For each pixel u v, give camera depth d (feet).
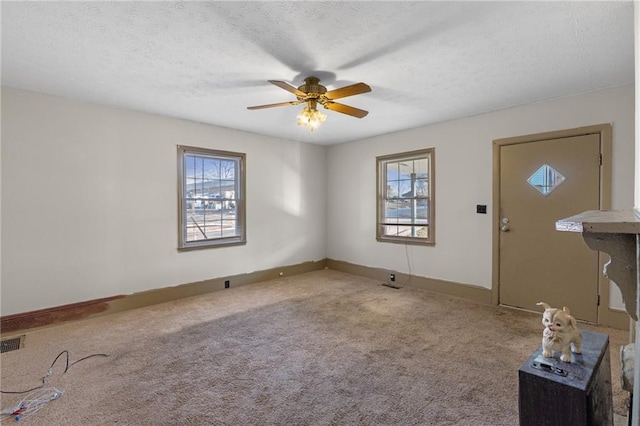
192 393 6.63
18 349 8.66
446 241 13.74
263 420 5.79
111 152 11.66
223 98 10.86
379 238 16.38
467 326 10.13
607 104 9.81
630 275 3.11
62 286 10.69
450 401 6.30
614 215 3.29
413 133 14.84
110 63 8.22
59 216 10.63
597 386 4.13
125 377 7.25
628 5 5.80
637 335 2.97
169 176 13.09
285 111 12.34
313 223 18.58
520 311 11.50
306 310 11.79
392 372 7.40
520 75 8.98
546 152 10.98
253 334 9.63
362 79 9.24
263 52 7.66
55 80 9.30
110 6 5.86
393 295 13.69
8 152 9.76
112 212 11.71
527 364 4.27
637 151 5.19
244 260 15.53
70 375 7.34
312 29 6.68
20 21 6.31
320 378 7.16
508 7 5.93
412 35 6.92
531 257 11.38
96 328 10.16
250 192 15.76
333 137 16.85
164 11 6.03
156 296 12.67
